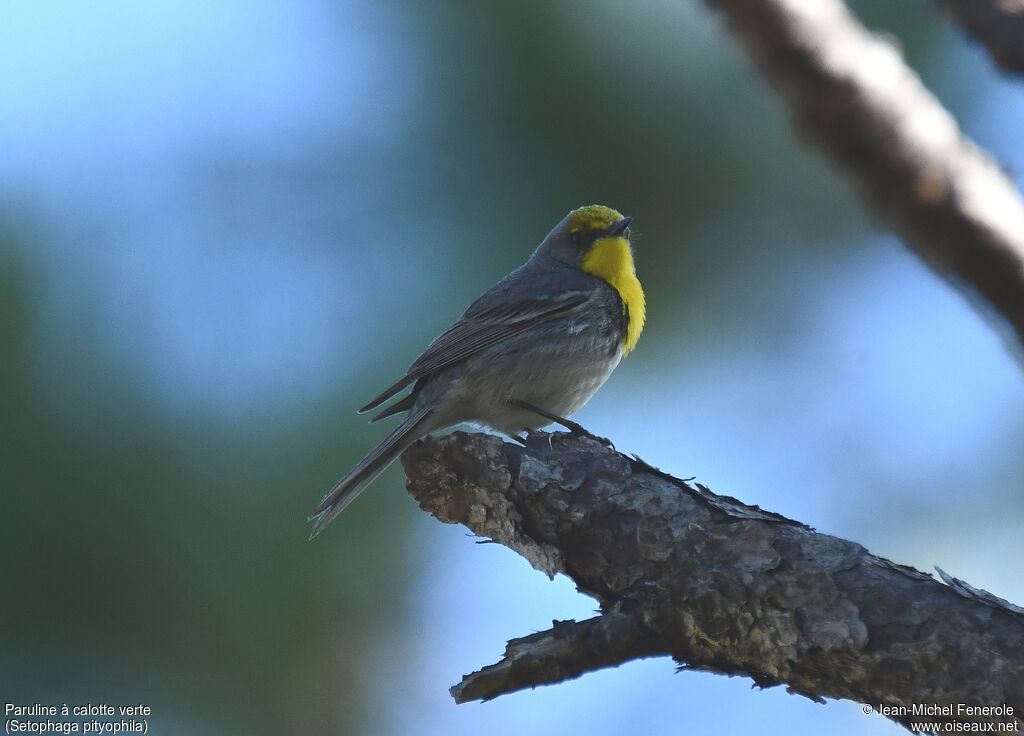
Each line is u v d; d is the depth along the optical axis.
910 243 3.18
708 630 6.90
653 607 7.08
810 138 3.15
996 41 3.50
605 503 7.41
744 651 6.82
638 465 7.63
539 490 7.60
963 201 3.08
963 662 6.07
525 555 7.86
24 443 9.42
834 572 6.54
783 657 6.62
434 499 8.16
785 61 3.08
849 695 6.57
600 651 7.16
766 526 6.95
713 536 7.00
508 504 7.77
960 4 3.57
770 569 6.68
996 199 3.12
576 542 7.43
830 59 3.06
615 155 11.09
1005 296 3.12
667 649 7.14
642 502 7.35
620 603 7.20
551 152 11.08
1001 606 6.23
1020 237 3.08
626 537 7.29
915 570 6.54
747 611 6.70
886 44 3.22
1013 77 3.52
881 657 6.25
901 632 6.24
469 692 7.41
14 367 9.66
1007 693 5.96
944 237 3.11
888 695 6.31
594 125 10.96
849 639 6.32
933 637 6.17
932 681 6.13
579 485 7.52
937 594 6.33
